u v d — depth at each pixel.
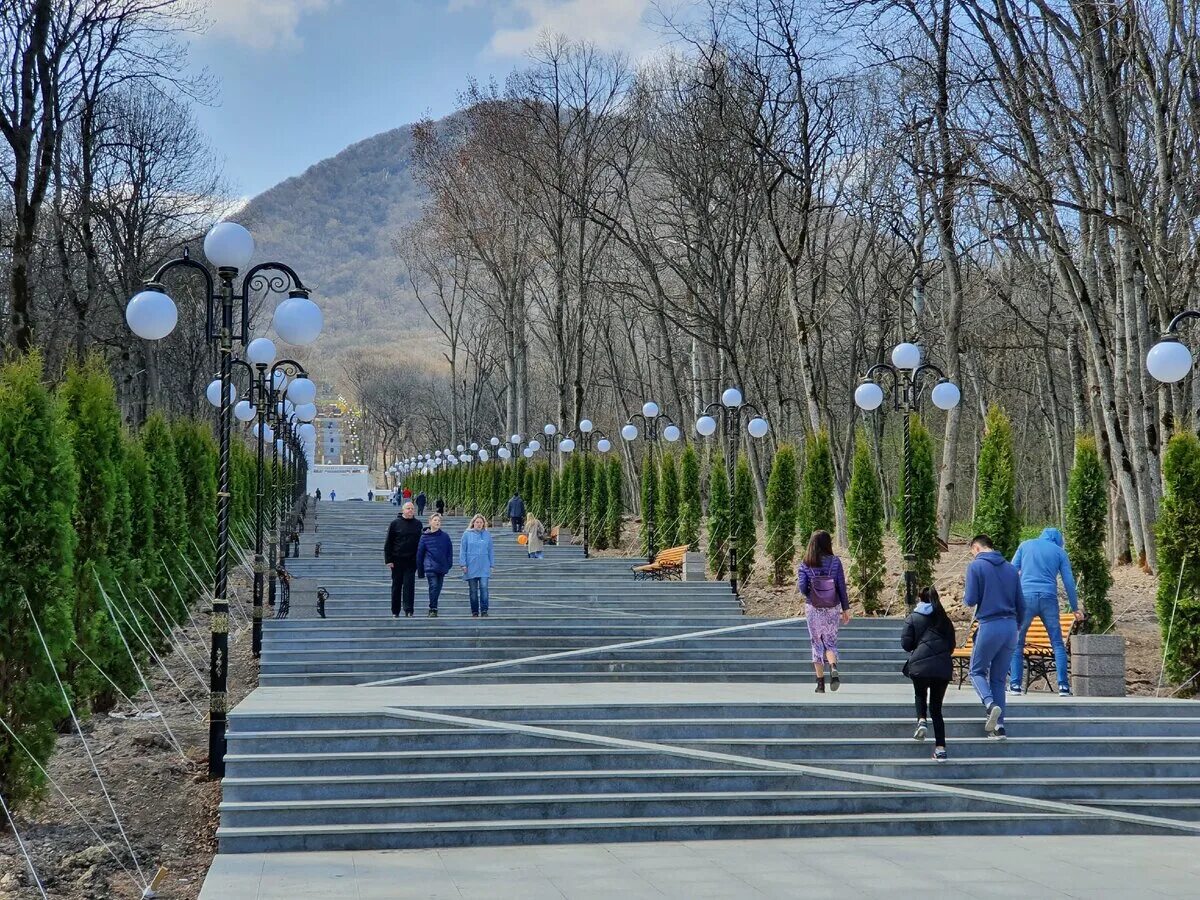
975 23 20.52
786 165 29.66
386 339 196.00
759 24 31.14
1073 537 17.47
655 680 16.28
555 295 59.62
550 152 47.78
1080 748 11.60
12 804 9.55
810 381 28.83
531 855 9.46
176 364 50.44
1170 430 20.70
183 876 9.02
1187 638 14.38
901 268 40.19
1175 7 18.12
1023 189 21.56
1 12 22.97
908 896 8.11
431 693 13.67
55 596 9.92
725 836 10.22
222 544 11.32
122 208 40.25
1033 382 52.03
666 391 63.34
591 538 37.00
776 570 25.64
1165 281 18.91
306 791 10.09
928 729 11.67
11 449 9.91
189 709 14.59
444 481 67.94
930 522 20.97
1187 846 10.05
